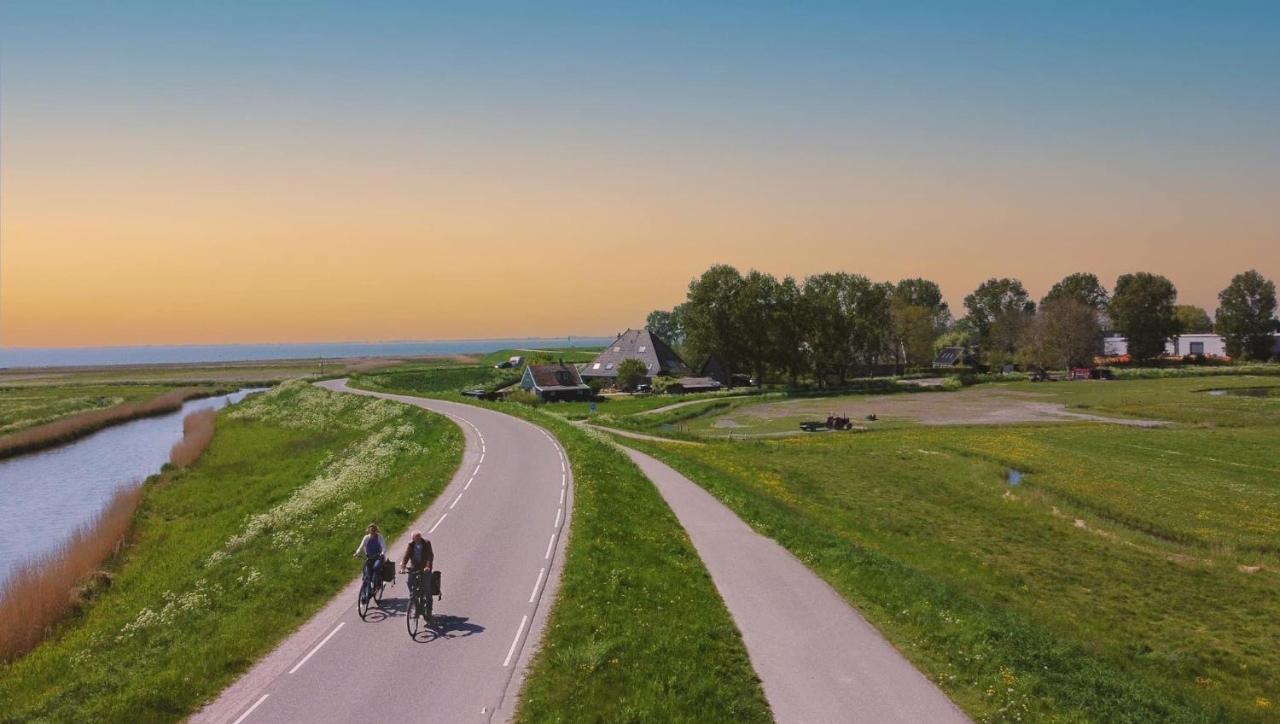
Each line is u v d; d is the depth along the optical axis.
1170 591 28.47
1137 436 68.81
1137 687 17.86
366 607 20.47
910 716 15.45
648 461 51.34
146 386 161.75
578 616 19.72
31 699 17.78
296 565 24.47
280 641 18.77
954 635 19.53
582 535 27.14
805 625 20.56
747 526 32.34
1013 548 33.75
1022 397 110.62
